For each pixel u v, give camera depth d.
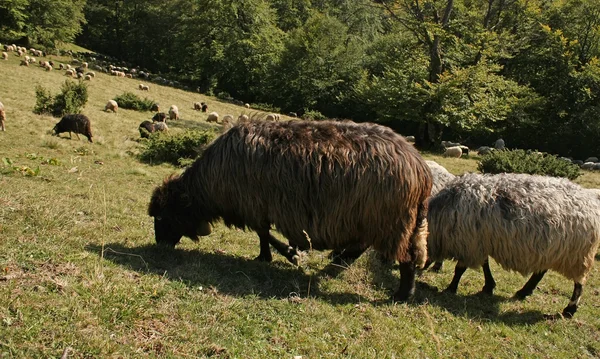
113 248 5.41
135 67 54.94
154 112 26.23
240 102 43.53
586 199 5.75
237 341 3.79
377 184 4.96
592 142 31.19
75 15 51.94
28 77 27.00
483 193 5.91
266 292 4.93
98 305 3.77
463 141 35.47
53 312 3.58
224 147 5.46
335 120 5.71
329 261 6.47
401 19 32.97
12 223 5.39
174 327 3.79
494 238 5.77
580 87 31.58
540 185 5.93
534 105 31.50
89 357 3.21
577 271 5.75
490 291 6.38
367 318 4.73
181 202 5.83
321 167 5.04
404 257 5.21
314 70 43.78
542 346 4.91
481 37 30.33
